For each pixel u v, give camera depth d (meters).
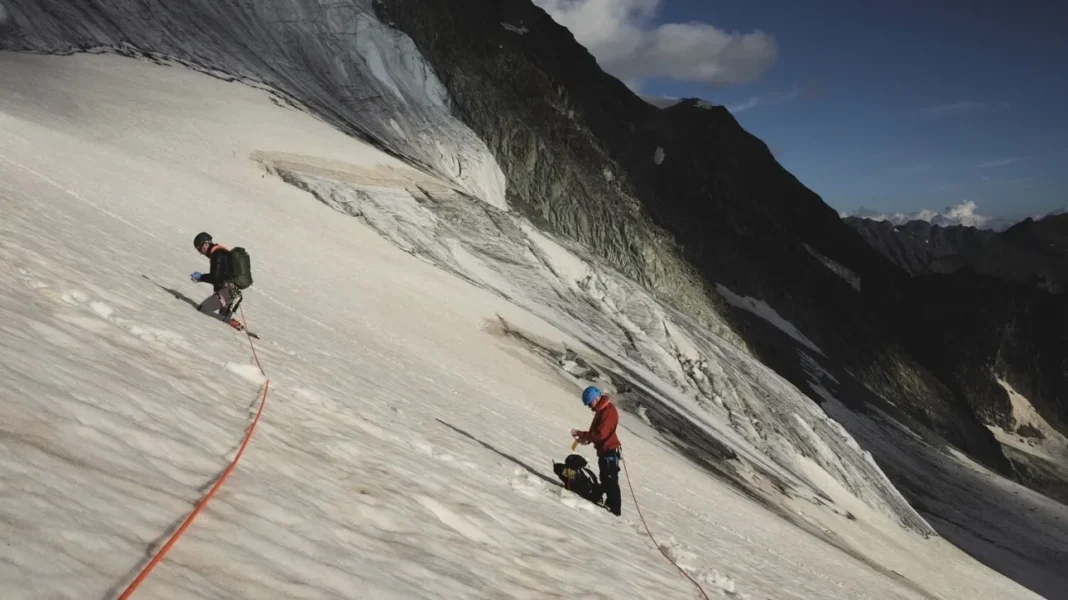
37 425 2.91
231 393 5.55
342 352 12.06
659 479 18.12
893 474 82.50
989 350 168.25
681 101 149.12
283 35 68.31
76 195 15.04
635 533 9.00
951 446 106.06
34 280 5.79
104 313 6.00
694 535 11.81
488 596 3.85
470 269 43.47
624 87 138.62
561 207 77.75
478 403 14.88
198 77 48.97
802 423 52.72
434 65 79.31
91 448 3.02
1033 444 154.88
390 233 40.03
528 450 11.64
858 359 115.62
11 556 1.99
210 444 3.97
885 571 30.47
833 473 49.34
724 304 90.38
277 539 3.12
